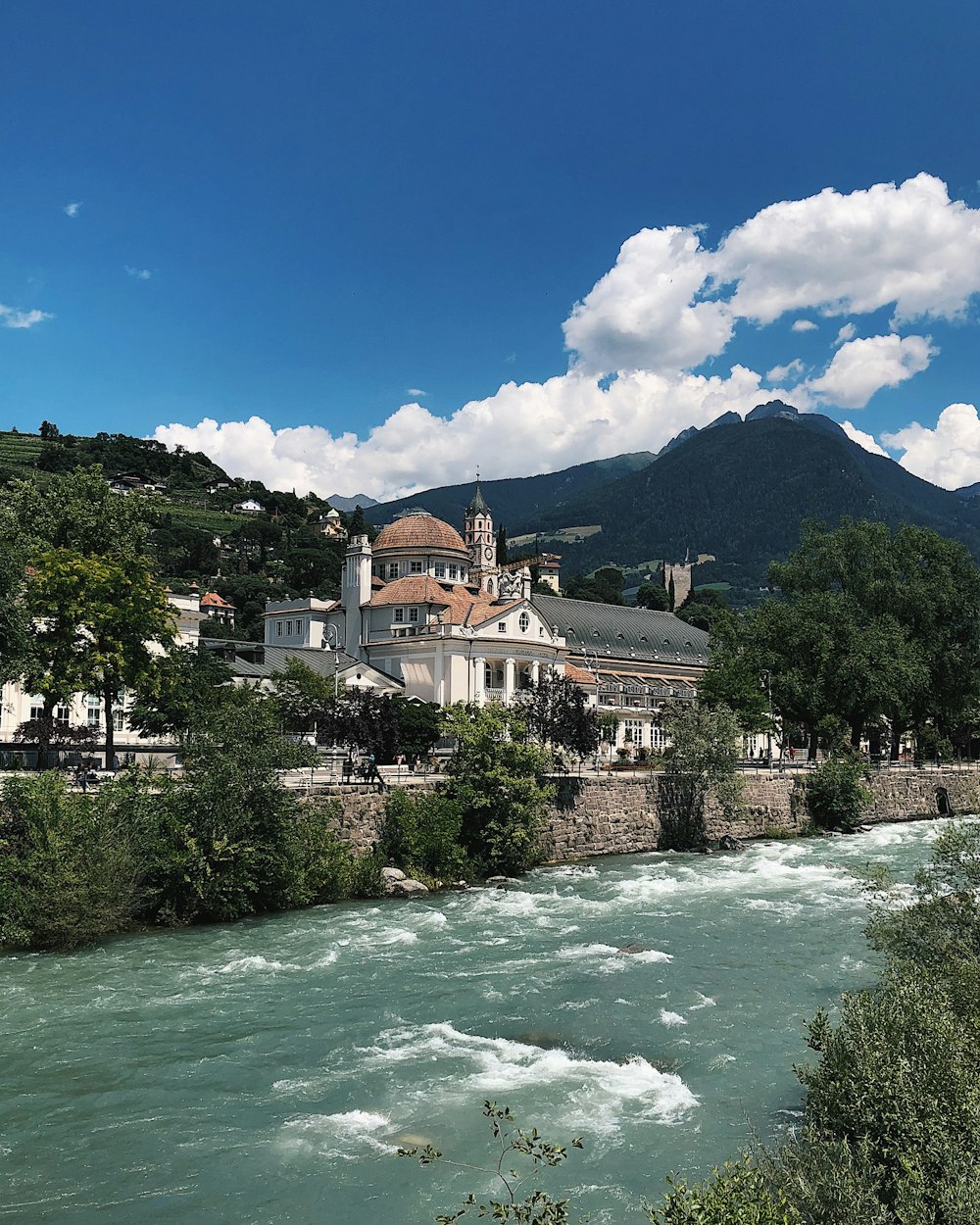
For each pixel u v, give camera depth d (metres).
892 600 101.94
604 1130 22.19
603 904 49.47
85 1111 23.22
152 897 42.50
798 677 95.38
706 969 36.25
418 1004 31.64
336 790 52.50
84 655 58.84
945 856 26.28
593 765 89.75
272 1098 24.02
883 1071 16.98
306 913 45.66
